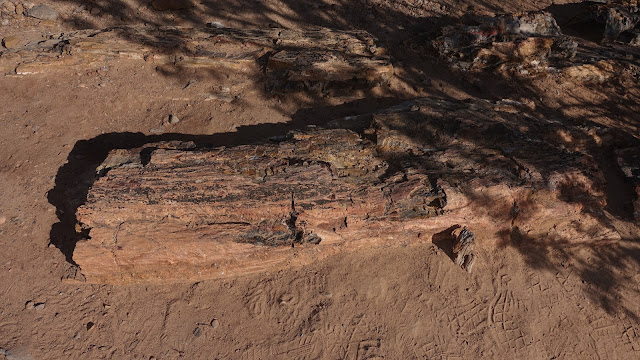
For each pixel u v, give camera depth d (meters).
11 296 6.76
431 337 6.75
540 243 7.98
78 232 6.80
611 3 14.38
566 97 11.85
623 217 8.77
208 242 6.62
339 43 11.96
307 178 7.28
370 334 6.71
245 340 6.59
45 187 8.38
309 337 6.64
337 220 7.07
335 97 11.24
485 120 9.08
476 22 12.57
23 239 7.53
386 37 13.40
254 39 11.83
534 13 12.70
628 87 12.31
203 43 11.62
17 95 10.19
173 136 9.88
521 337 6.88
